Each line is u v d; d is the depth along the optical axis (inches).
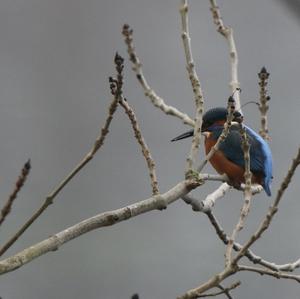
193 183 205.6
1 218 162.9
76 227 184.4
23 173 163.2
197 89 230.5
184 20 244.8
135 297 148.5
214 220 255.9
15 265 173.2
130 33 293.7
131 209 193.6
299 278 215.8
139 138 222.1
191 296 196.9
